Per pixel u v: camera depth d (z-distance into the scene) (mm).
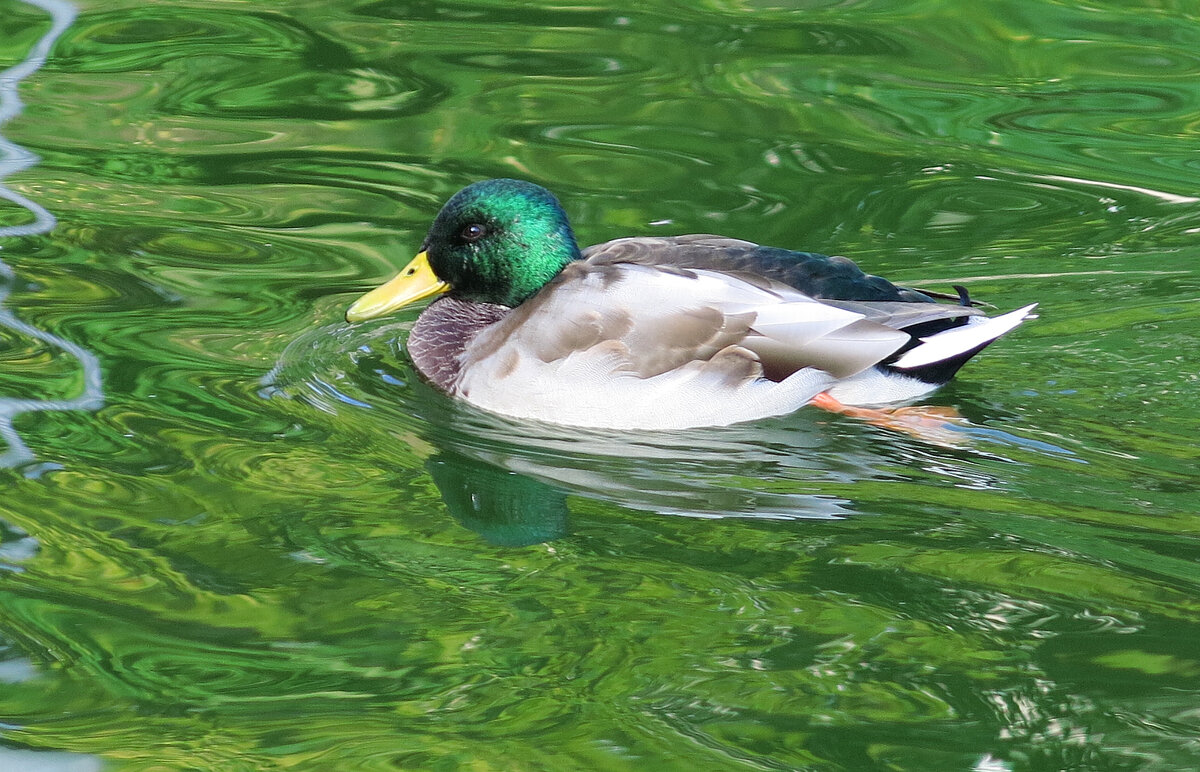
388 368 12586
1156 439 11094
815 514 10172
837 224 14664
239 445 10984
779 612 8953
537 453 11141
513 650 8594
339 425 11430
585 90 17625
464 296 12664
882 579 9297
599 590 9203
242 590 9156
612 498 10438
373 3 20422
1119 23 19703
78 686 8266
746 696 8195
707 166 15820
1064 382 11883
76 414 11289
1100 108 17297
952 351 11445
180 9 20172
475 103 17312
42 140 16406
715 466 10914
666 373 11336
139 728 7930
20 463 10562
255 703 8148
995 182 15586
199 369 12117
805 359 11445
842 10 20156
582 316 11430
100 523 9859
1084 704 8117
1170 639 8648
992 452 10961
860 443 11156
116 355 12266
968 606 8992
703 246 12023
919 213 14922
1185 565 9422
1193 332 12578
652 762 7699
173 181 15625
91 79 17984
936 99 17484
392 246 14391
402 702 8156
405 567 9453
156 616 8883
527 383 11547
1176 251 14102
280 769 7645
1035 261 13930
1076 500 10258
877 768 7645
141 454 10773
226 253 14211
